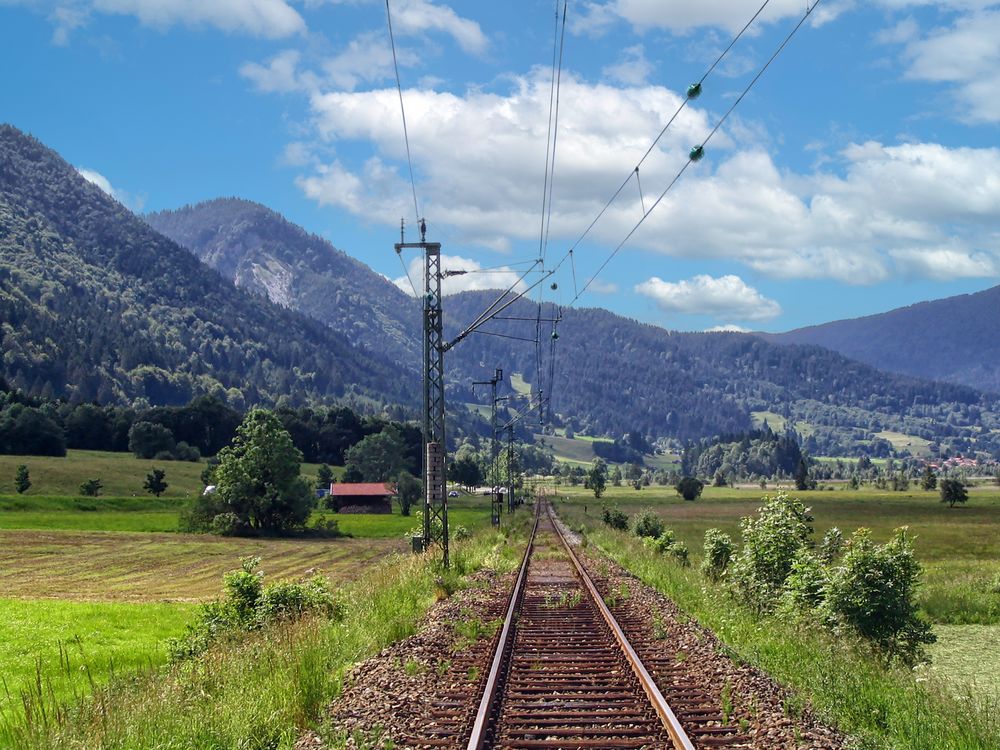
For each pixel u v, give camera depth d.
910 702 11.45
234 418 166.62
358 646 16.16
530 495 151.62
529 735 10.75
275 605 20.00
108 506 101.62
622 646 16.41
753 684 12.60
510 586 28.06
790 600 20.02
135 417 158.88
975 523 88.69
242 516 83.94
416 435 174.88
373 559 58.34
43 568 52.78
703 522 89.88
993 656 21.59
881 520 94.31
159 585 43.84
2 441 135.50
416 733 10.81
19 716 12.53
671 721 10.59
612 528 66.12
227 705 10.89
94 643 22.91
